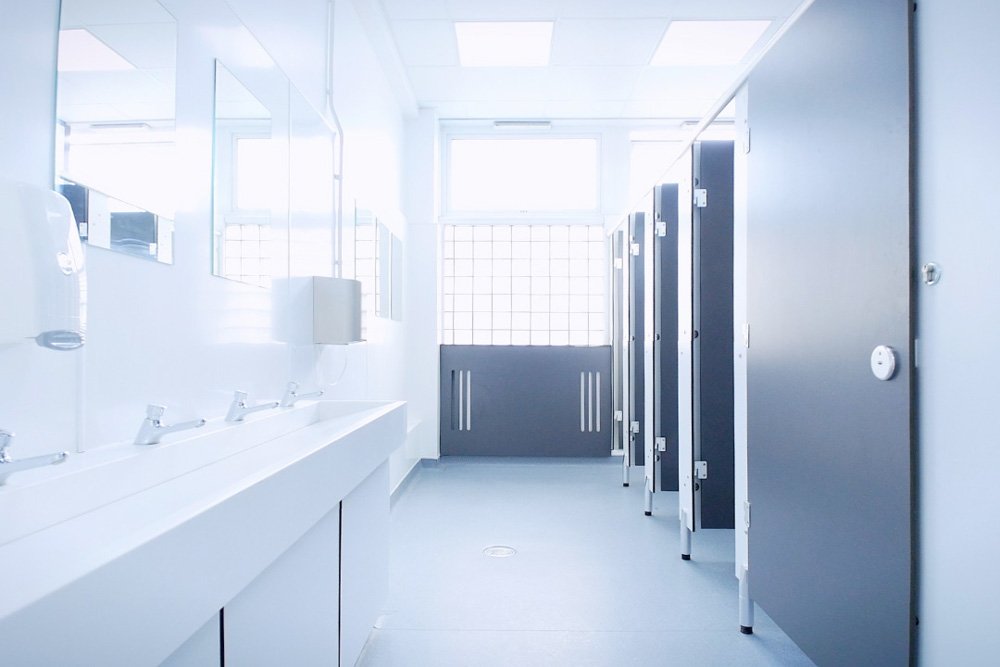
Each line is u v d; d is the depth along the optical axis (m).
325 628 1.54
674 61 4.28
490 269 5.42
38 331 0.94
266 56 2.10
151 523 0.80
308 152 2.53
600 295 5.39
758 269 2.02
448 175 5.50
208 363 1.68
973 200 1.12
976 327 1.11
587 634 2.18
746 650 2.06
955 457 1.16
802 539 1.73
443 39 3.94
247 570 0.98
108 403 1.26
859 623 1.45
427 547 3.10
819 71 1.64
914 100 1.27
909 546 1.27
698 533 3.36
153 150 1.42
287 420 1.96
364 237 3.45
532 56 4.21
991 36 1.08
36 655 0.57
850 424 1.49
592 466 5.16
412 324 5.12
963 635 1.15
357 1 3.28
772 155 1.92
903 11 1.28
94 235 1.22
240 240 1.89
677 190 3.42
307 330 2.41
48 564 0.74
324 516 1.53
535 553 3.02
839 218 1.54
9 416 1.02
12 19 1.04
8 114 1.03
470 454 5.25
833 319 1.57
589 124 5.42
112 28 1.29
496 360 5.25
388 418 2.03
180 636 0.79
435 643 2.11
